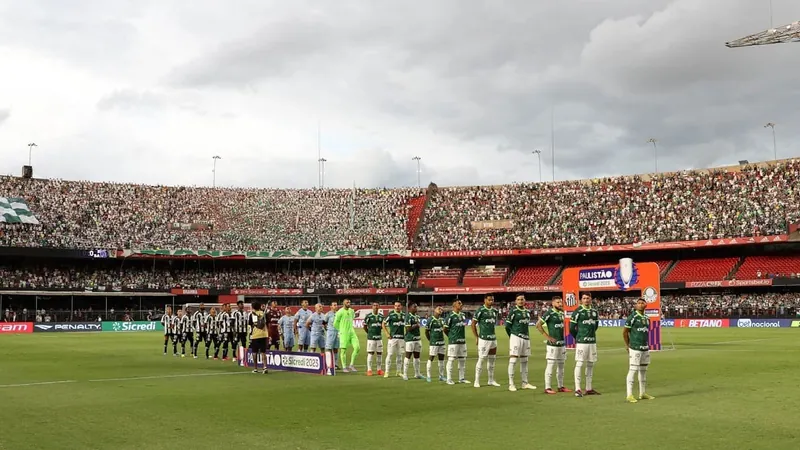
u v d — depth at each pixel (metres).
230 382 22.72
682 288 81.12
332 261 98.25
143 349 41.62
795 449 11.95
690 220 84.81
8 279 78.19
